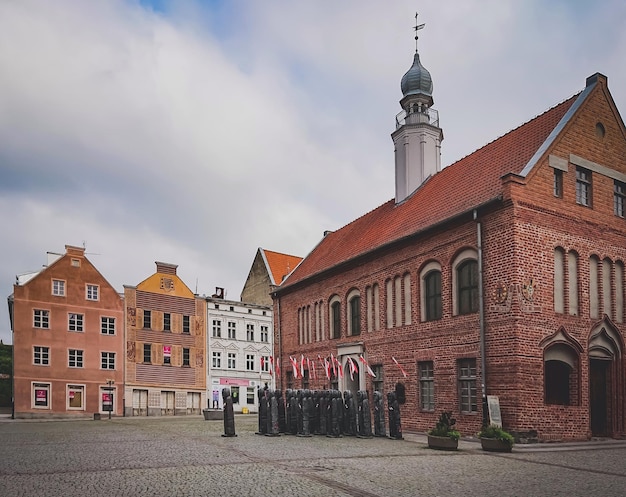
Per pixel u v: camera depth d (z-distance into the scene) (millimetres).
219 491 10594
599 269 24078
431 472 13305
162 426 30969
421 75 36469
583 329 22922
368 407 22875
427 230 26297
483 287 22922
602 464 15109
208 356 61219
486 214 23156
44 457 15750
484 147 30406
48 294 51406
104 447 18594
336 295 35062
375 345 30219
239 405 63094
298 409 23359
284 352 40969
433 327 25891
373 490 10953
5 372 70312
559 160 23438
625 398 23781
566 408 21844
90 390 52250
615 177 25375
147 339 56906
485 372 22391
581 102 24688
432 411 25609
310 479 12008
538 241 22266
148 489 10742
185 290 60656
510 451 17938
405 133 35750
